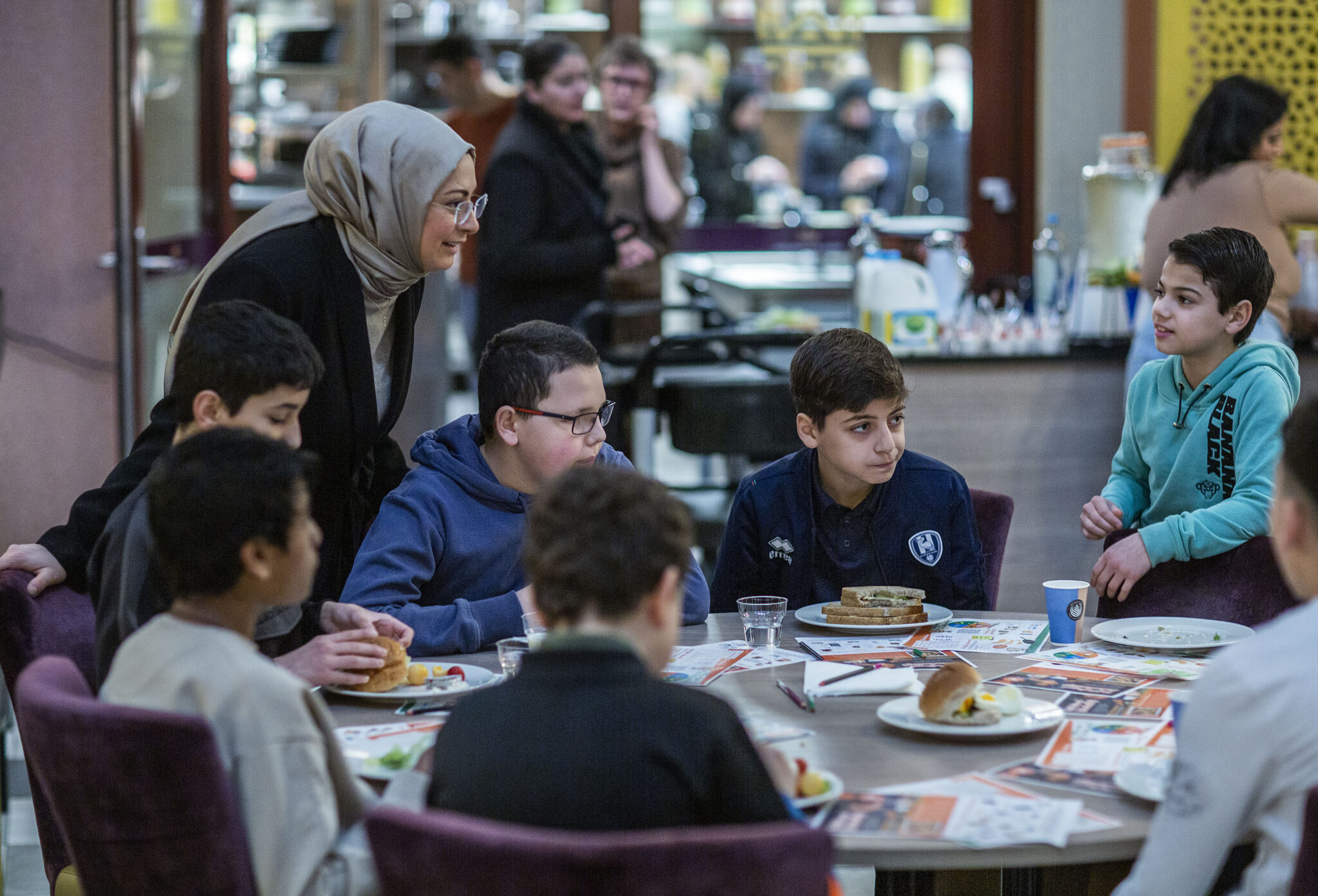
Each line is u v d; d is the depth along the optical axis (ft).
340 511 9.24
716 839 4.26
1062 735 6.20
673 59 24.47
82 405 15.74
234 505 5.51
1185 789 4.98
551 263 16.62
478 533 8.51
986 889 8.04
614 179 19.20
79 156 15.49
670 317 24.02
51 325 15.56
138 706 5.47
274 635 7.62
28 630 7.31
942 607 9.20
